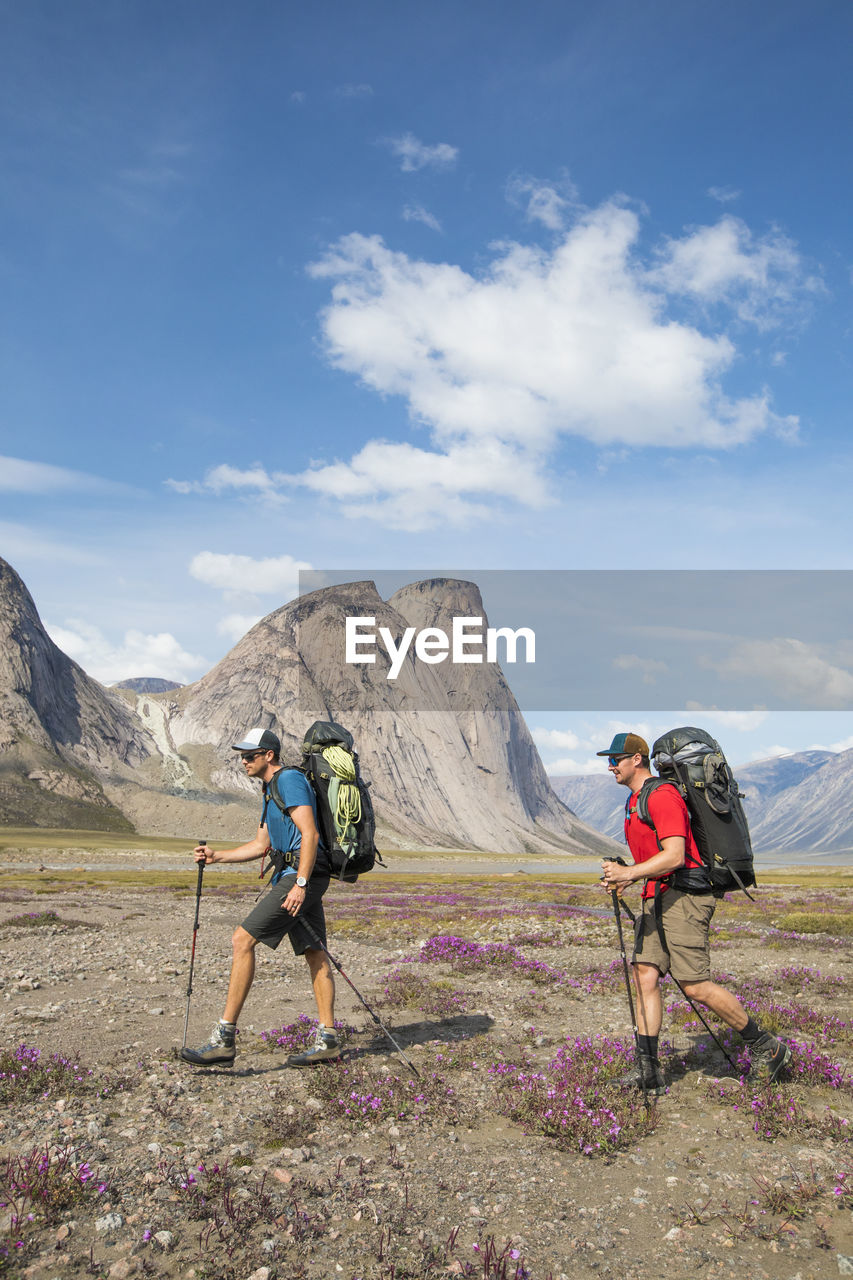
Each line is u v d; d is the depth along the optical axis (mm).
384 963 15664
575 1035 9352
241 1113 6438
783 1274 4164
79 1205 4754
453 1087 7184
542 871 127750
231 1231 4492
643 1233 4609
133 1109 6504
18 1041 8906
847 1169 5387
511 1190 5164
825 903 33562
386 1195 5043
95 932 22531
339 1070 7465
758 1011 9766
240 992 7707
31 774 189000
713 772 6832
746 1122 6285
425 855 175250
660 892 6996
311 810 7418
